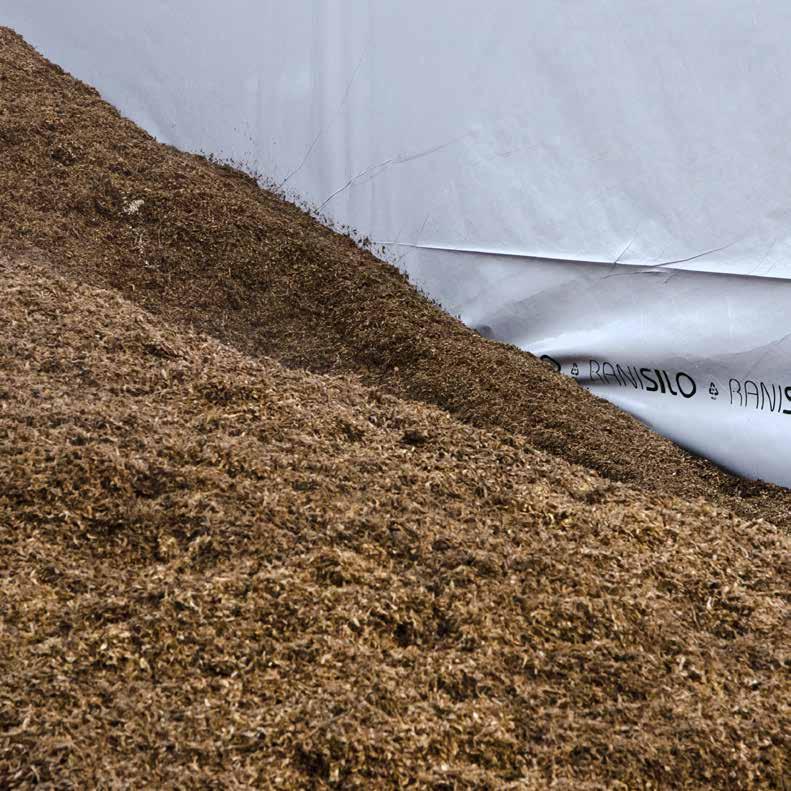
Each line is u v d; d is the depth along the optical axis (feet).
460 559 9.33
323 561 8.98
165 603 8.27
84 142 17.79
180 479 9.65
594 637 8.70
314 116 18.44
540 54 15.64
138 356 12.01
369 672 7.93
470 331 16.57
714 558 10.25
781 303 14.14
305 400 11.94
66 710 7.25
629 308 15.69
